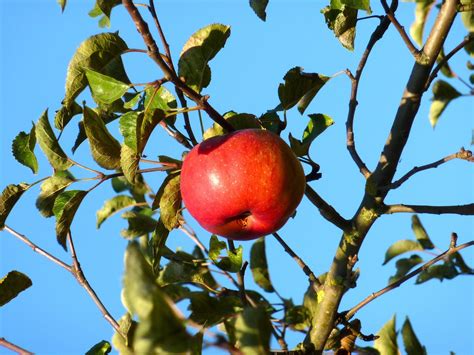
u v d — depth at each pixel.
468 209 1.12
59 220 1.15
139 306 0.94
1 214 1.16
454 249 1.15
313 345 1.13
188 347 0.95
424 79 1.15
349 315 1.15
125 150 1.10
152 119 1.09
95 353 1.13
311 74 1.16
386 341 1.16
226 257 1.16
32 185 1.16
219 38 1.13
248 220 1.13
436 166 1.13
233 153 1.10
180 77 1.13
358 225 1.14
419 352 1.15
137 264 0.95
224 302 1.12
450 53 1.15
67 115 1.15
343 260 1.14
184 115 1.13
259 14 1.15
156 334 0.94
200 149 1.12
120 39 1.11
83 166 1.16
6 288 1.16
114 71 1.12
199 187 1.11
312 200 1.14
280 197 1.11
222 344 0.99
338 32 1.16
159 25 1.08
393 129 1.15
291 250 1.16
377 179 1.15
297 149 1.15
